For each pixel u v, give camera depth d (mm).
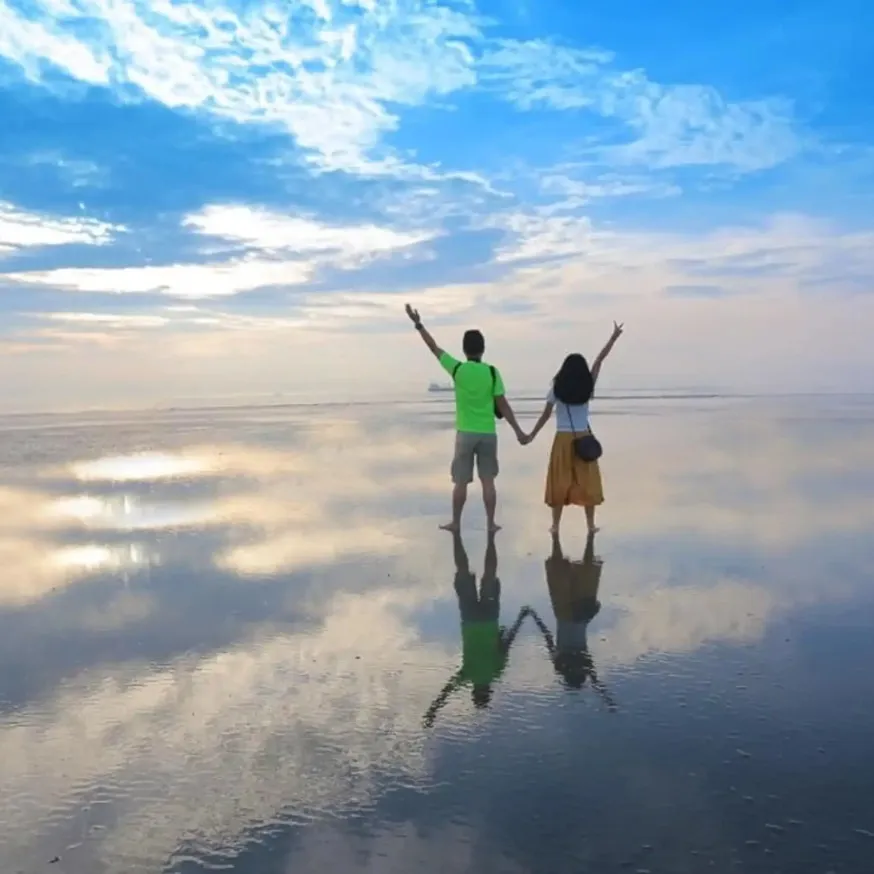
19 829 2691
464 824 2662
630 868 2404
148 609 5227
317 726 3443
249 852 2541
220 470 12188
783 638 4500
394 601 5375
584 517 8320
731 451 13891
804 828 2594
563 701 3658
